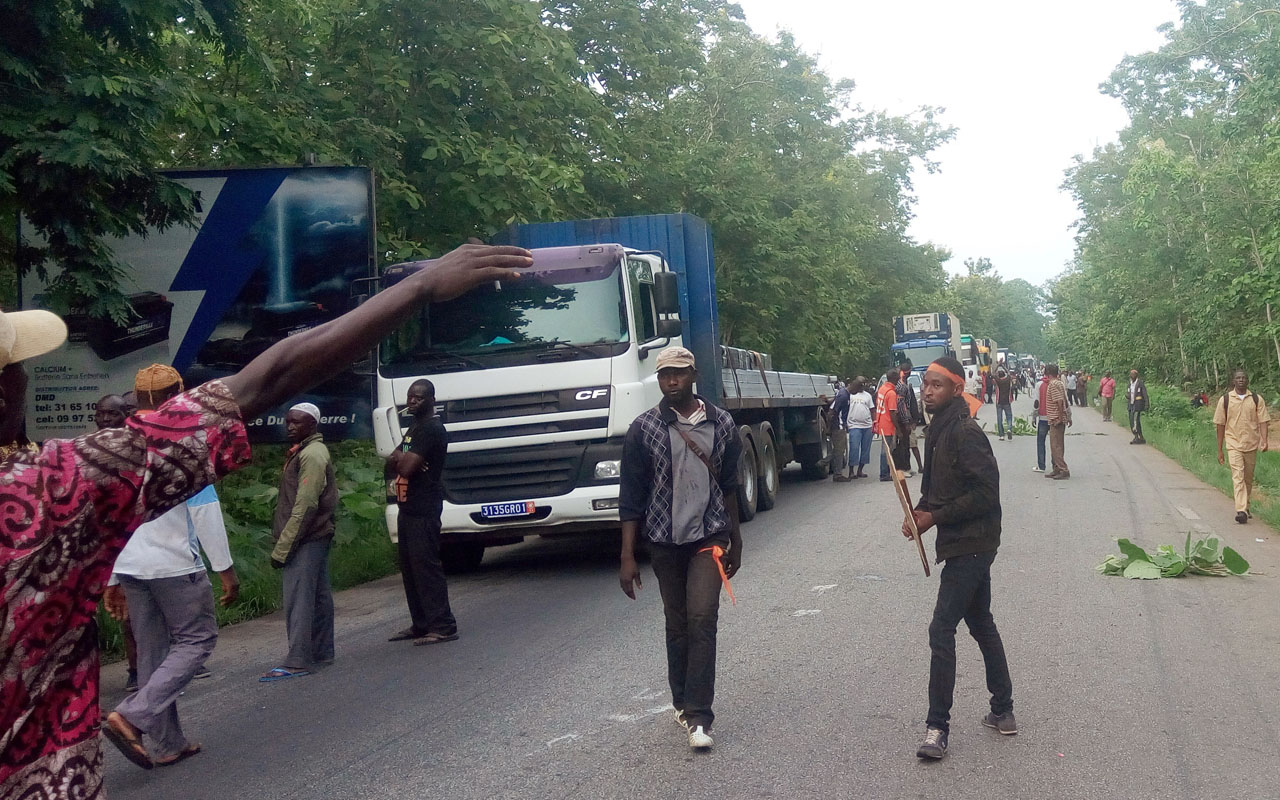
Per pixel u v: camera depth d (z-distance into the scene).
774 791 4.77
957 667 6.77
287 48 15.32
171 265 12.69
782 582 9.77
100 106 9.27
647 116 24.44
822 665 6.87
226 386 1.64
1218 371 41.38
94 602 1.55
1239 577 9.44
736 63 32.72
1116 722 5.59
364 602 10.47
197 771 5.53
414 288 1.76
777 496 17.77
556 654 7.54
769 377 16.44
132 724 5.41
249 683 7.35
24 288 9.80
